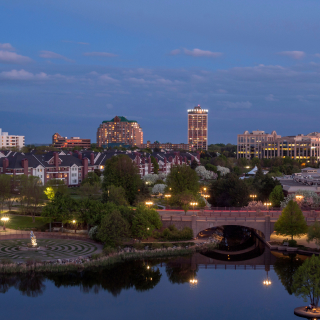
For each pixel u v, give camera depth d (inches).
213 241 4539.9
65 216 4505.4
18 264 3472.0
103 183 5959.6
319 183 6299.2
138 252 4013.3
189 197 5221.5
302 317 2662.4
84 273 3548.2
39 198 5329.7
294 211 4320.9
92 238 4311.0
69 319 2770.7
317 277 2650.1
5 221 4842.5
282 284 3447.3
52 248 4001.0
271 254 4183.1
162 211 5191.9
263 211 5049.2
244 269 3811.5
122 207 4549.7
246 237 5191.9
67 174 7726.4
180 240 4466.0
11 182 6225.4
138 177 5964.6
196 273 3715.6
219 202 5797.2
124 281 3511.3
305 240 4559.5
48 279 3442.4
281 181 6875.0
